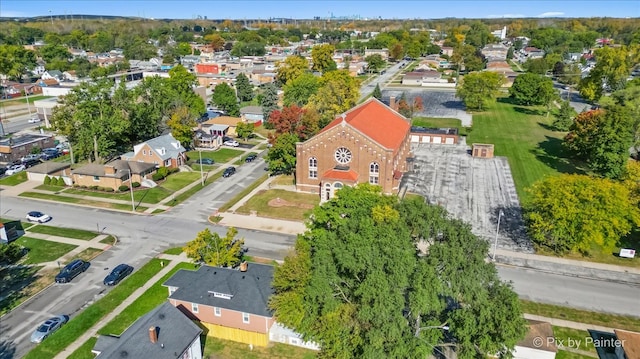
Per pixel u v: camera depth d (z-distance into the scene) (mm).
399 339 34812
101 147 94062
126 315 47500
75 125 94500
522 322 35250
